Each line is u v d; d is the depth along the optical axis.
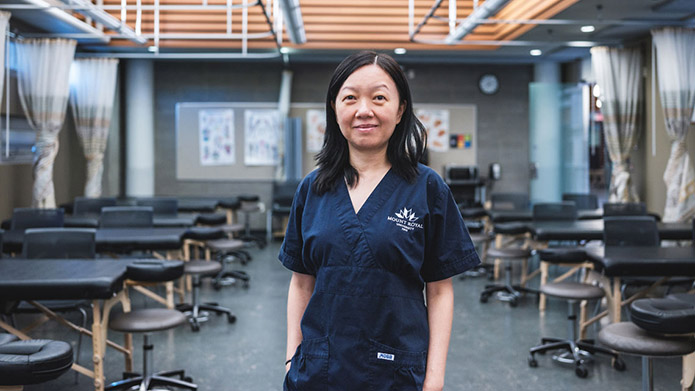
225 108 13.74
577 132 11.81
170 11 10.87
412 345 1.82
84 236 5.34
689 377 3.82
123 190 13.46
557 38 10.59
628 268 4.89
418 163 1.90
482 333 6.27
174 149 13.75
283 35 11.30
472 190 13.18
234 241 8.40
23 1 7.81
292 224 1.99
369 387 1.80
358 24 11.09
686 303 3.70
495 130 13.91
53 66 9.25
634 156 10.56
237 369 5.18
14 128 9.77
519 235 8.22
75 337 6.04
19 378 2.99
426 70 13.79
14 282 4.01
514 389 4.73
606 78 10.25
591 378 4.96
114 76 11.08
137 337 6.10
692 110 8.88
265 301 7.64
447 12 10.73
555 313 7.09
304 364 1.86
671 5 8.30
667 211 8.95
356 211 1.85
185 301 7.60
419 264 1.83
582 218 8.32
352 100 1.84
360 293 1.81
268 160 13.74
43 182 9.25
